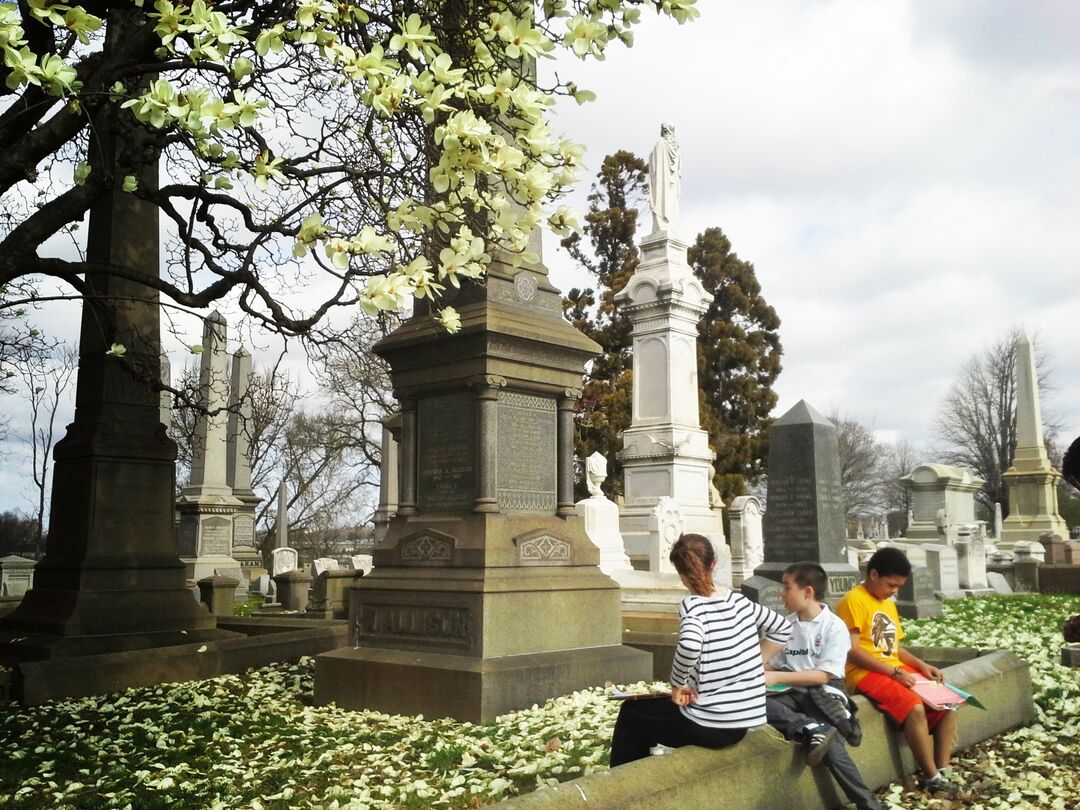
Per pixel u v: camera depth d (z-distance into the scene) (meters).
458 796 5.71
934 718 6.14
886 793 5.84
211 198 7.88
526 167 5.91
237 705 9.23
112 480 12.27
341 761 6.81
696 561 5.03
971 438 71.62
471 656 8.40
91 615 11.70
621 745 5.18
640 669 9.57
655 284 28.20
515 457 9.33
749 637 5.00
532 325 9.37
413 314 10.11
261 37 5.04
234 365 34.22
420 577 9.06
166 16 4.88
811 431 12.99
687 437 27.69
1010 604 20.64
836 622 5.43
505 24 5.52
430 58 5.62
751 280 52.94
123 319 12.70
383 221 7.58
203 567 29.09
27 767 7.20
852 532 92.69
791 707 5.33
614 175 49.81
